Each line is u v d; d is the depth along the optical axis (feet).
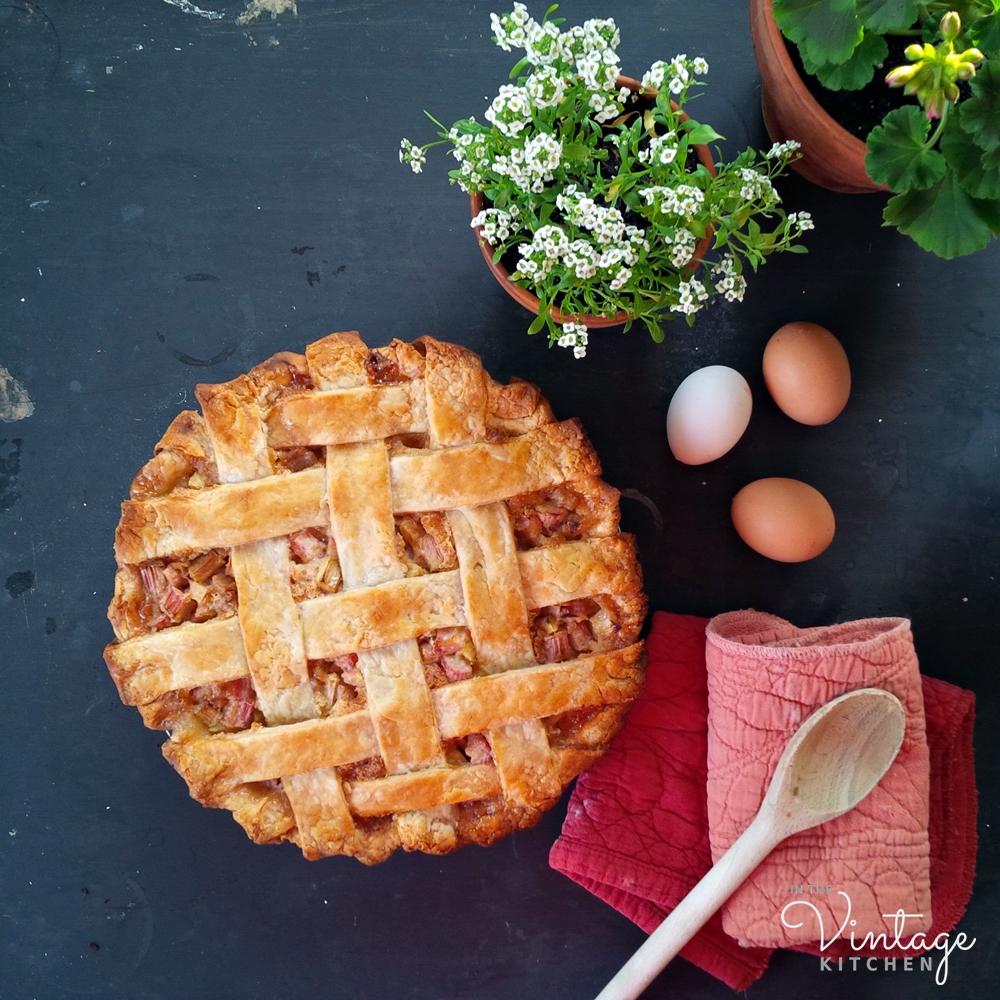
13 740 2.64
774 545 2.52
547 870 2.65
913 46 1.89
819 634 2.47
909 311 2.64
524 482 2.28
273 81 2.64
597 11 2.62
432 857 2.65
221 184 2.64
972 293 2.64
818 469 2.65
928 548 2.66
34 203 2.64
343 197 2.64
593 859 2.51
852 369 2.64
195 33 2.63
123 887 2.65
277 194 2.64
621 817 2.53
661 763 2.56
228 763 2.26
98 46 2.63
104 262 2.64
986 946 2.65
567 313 2.31
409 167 2.64
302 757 2.27
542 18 2.63
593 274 2.15
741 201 2.21
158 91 2.63
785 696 2.37
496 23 2.06
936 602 2.66
